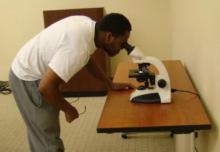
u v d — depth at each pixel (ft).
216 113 4.18
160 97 5.26
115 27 4.94
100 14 12.00
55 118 6.30
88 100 12.50
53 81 4.99
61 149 6.54
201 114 4.69
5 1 13.55
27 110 6.16
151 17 12.98
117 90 6.19
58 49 5.08
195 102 5.20
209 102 4.66
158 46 13.26
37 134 6.34
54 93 5.11
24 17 13.66
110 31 4.98
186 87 5.97
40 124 6.20
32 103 6.07
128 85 6.21
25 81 5.97
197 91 5.72
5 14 13.73
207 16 4.65
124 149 8.86
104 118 4.78
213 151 4.37
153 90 5.41
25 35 13.93
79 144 9.27
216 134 4.18
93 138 9.57
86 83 12.59
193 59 6.20
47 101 5.57
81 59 5.01
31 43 5.90
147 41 13.28
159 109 5.01
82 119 10.87
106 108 5.20
